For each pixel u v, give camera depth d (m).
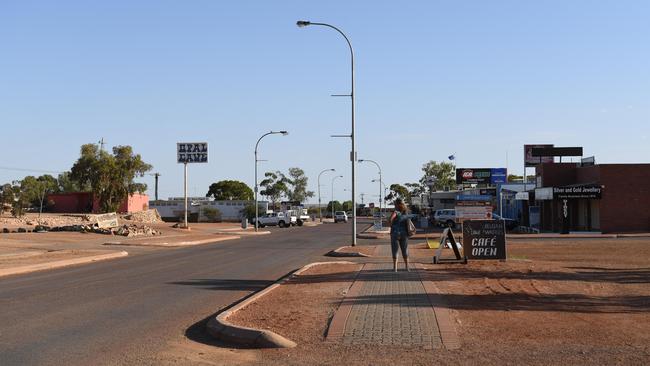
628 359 7.55
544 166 51.88
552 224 51.25
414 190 152.25
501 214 62.44
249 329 8.94
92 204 88.88
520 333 9.12
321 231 58.53
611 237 39.09
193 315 11.33
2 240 36.69
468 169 89.56
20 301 13.12
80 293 14.45
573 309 11.23
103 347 8.65
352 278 15.89
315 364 7.60
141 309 12.01
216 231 59.19
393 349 8.19
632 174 44.56
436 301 11.66
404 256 17.48
